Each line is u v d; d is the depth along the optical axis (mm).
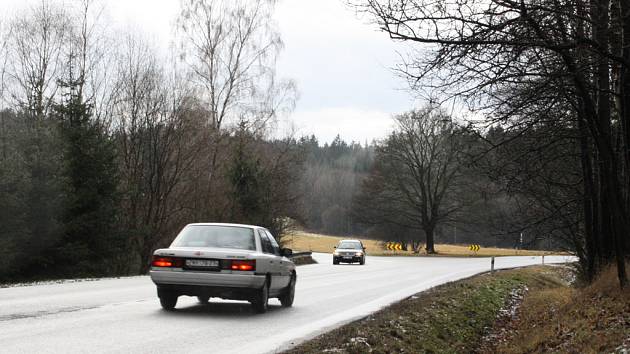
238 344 10414
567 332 13820
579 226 26125
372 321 13750
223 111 46562
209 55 46031
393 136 79438
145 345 9898
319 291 22391
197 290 13703
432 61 11281
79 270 34000
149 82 43312
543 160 17297
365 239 139875
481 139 14094
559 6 10805
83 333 10750
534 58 11781
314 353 9758
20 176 31234
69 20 46031
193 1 45781
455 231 113562
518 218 26297
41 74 46281
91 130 36281
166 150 43188
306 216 55500
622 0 11438
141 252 41969
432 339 13930
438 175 79875
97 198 35281
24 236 30969
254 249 14438
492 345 15891
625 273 14953
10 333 10461
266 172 49406
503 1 10508
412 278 31672
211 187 45969
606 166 14602
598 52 11250
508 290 28719
